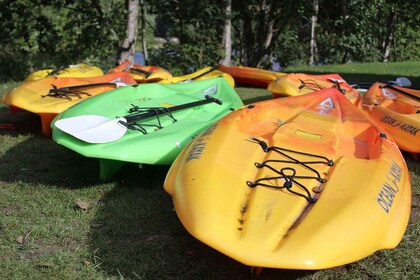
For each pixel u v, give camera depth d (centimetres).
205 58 1564
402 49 2791
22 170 493
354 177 346
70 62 1486
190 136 482
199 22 1581
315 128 451
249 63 2094
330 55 2364
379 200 319
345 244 278
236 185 333
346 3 1611
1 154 543
